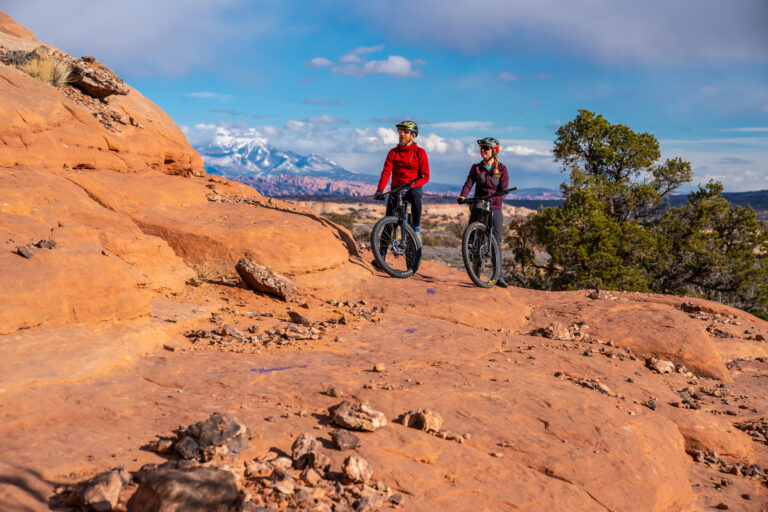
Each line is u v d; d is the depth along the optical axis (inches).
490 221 374.6
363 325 264.1
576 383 211.5
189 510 79.2
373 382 177.6
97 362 157.6
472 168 377.7
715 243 877.2
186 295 268.2
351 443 123.6
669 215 906.7
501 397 176.2
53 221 249.4
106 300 191.8
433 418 143.3
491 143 366.6
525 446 145.0
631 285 818.8
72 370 149.3
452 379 190.2
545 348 260.2
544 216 871.1
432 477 119.2
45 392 135.8
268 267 307.7
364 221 2834.6
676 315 320.8
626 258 857.5
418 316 299.3
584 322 316.5
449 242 1841.8
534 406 172.6
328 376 180.4
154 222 307.7
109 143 346.6
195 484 82.0
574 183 879.7
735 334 378.0
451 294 338.0
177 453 109.1
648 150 905.5
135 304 204.1
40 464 100.3
